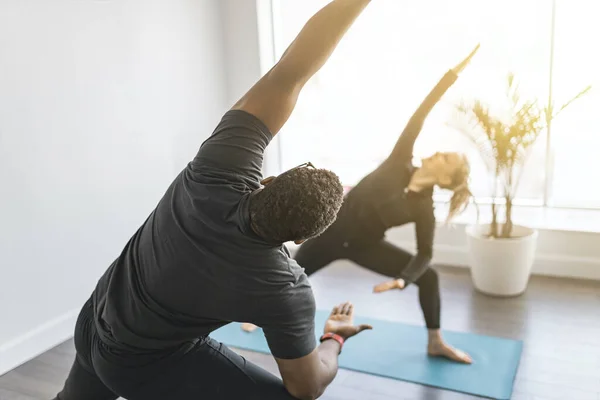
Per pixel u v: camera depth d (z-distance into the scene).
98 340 1.40
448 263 3.69
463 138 3.61
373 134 3.94
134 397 1.40
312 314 1.35
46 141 2.67
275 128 1.35
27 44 2.54
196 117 3.72
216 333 2.83
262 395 1.39
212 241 1.22
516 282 3.13
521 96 3.43
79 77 2.82
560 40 3.32
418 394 2.27
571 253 3.42
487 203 3.69
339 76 3.93
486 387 2.28
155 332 1.30
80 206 2.89
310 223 1.14
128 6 3.10
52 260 2.76
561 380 2.33
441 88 2.15
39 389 2.42
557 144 3.51
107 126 3.02
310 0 3.88
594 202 3.54
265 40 3.92
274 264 1.26
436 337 2.50
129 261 1.35
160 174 3.43
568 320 2.86
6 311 2.56
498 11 3.42
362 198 2.26
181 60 3.55
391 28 3.70
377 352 2.59
